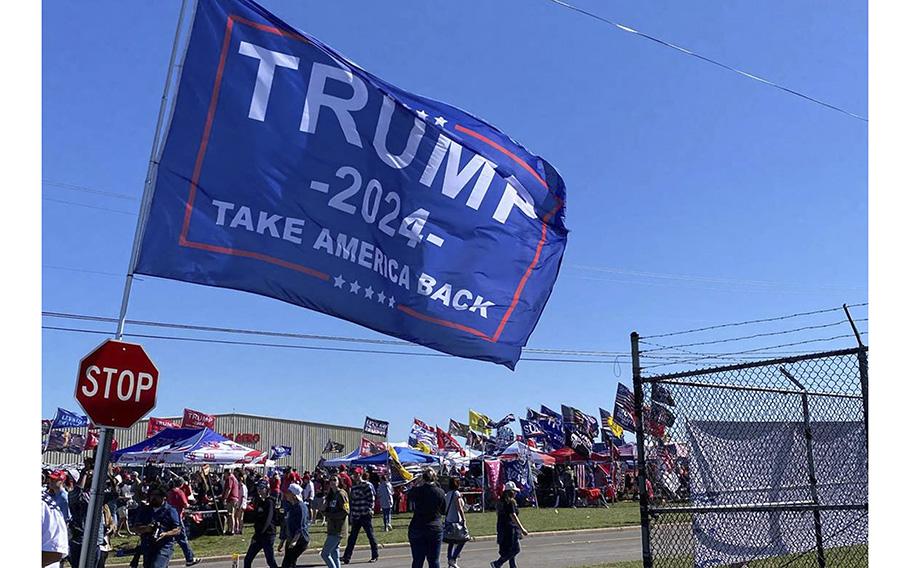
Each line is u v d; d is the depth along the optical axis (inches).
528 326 299.7
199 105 234.5
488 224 287.7
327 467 1494.8
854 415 343.9
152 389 220.1
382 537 912.3
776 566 331.3
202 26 238.2
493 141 291.0
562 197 309.0
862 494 335.9
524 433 1594.5
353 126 260.5
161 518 439.5
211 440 1079.0
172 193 227.3
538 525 1045.2
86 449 1505.9
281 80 249.3
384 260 262.5
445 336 274.7
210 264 230.1
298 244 244.8
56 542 249.8
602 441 1673.2
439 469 1501.0
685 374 293.6
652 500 297.3
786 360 284.7
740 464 303.1
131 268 220.4
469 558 706.2
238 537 924.0
